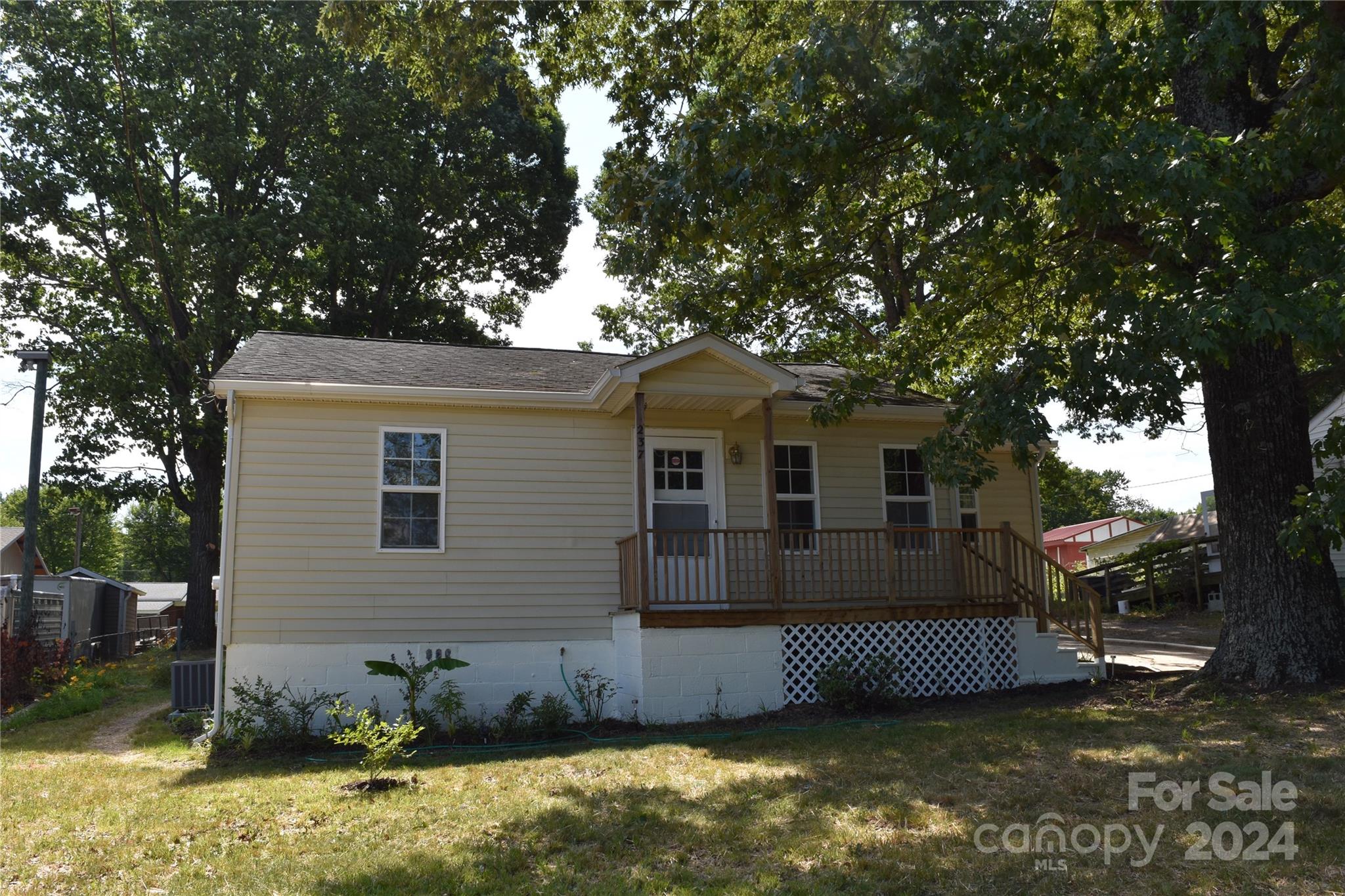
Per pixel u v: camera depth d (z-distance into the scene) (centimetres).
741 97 1231
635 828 620
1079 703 1056
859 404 1228
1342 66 859
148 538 7569
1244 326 820
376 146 2895
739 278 1513
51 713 1380
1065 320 1162
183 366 2641
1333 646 991
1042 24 1058
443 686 1130
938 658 1212
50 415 2709
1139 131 853
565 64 1401
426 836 619
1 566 3831
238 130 2773
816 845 570
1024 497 1461
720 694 1120
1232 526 1055
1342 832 542
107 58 2627
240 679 1075
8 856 596
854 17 1229
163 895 515
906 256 1841
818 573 1315
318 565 1119
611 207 1238
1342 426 757
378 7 1308
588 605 1210
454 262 3441
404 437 1179
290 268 2636
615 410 1238
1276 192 979
